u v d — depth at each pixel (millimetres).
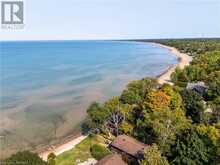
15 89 128000
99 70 183000
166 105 72312
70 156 62844
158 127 57812
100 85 136250
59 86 134625
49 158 58906
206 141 50906
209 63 133375
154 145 50531
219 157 49031
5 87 132000
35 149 67562
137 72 172750
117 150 60656
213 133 52000
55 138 74188
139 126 68312
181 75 124250
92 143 69000
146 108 72625
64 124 84312
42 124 84312
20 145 69812
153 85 97250
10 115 91375
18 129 80125
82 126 82000
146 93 88188
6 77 158375
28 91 124312
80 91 124312
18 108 98938
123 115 72688
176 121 61219
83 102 106750
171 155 52625
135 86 92000
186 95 78125
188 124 62281
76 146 68250
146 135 65688
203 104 75625
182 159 49031
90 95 117062
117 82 142875
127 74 166375
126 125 69438
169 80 137375
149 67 192875
